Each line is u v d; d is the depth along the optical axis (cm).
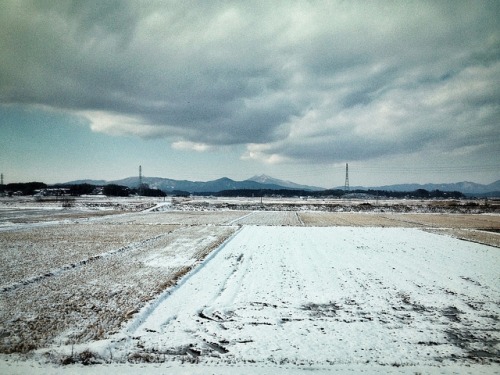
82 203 8731
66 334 1064
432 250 2658
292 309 1347
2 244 2678
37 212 6006
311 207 8344
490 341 1081
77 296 1425
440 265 2130
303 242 3014
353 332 1138
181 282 1667
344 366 909
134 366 883
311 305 1393
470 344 1059
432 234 3622
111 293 1468
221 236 3275
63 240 2906
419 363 936
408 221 5247
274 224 4603
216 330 1142
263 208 8125
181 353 977
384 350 1012
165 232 3544
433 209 7875
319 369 888
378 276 1852
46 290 1502
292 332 1134
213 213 6644
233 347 1022
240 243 2909
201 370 859
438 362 943
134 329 1127
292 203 10594
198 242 2898
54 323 1147
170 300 1422
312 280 1759
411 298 1490
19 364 878
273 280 1753
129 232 3500
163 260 2156
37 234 3262
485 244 2956
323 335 1112
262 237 3291
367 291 1582
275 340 1073
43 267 1902
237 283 1689
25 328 1105
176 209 7719
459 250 2666
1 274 1742
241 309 1339
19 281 1608
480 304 1422
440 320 1248
